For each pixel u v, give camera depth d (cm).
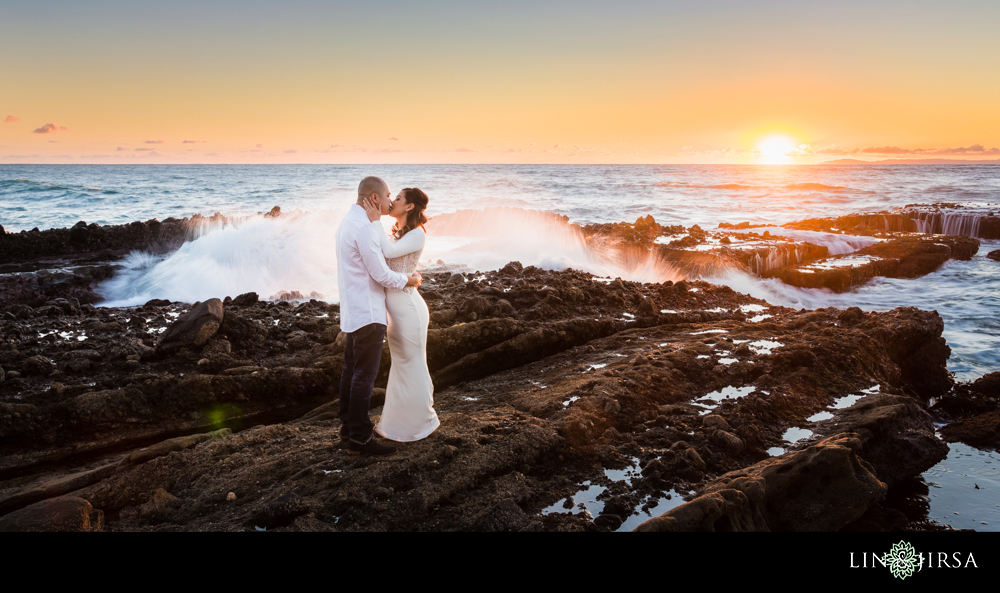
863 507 343
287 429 443
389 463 366
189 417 466
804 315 739
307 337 591
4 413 411
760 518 332
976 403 601
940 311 1059
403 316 389
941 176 9194
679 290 843
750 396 493
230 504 337
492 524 310
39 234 1178
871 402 490
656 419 453
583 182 6112
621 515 336
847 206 3200
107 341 569
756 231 1667
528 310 686
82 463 421
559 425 419
